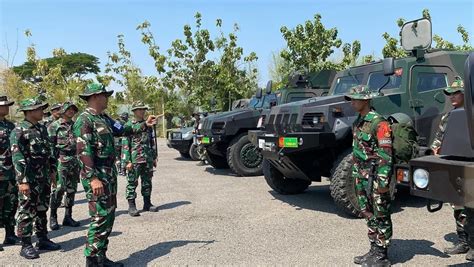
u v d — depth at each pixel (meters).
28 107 4.89
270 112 7.14
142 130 5.02
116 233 5.55
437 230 5.29
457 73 6.79
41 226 4.96
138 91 26.19
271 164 7.71
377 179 3.97
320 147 6.03
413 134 4.14
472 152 2.97
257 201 7.37
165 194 8.26
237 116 10.27
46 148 5.04
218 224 5.88
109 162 4.19
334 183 5.89
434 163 2.96
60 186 5.86
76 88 23.94
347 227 5.55
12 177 5.26
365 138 4.07
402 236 5.07
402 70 6.61
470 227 3.24
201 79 22.98
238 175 10.44
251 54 23.72
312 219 6.01
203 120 11.28
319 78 10.88
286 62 22.52
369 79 7.16
